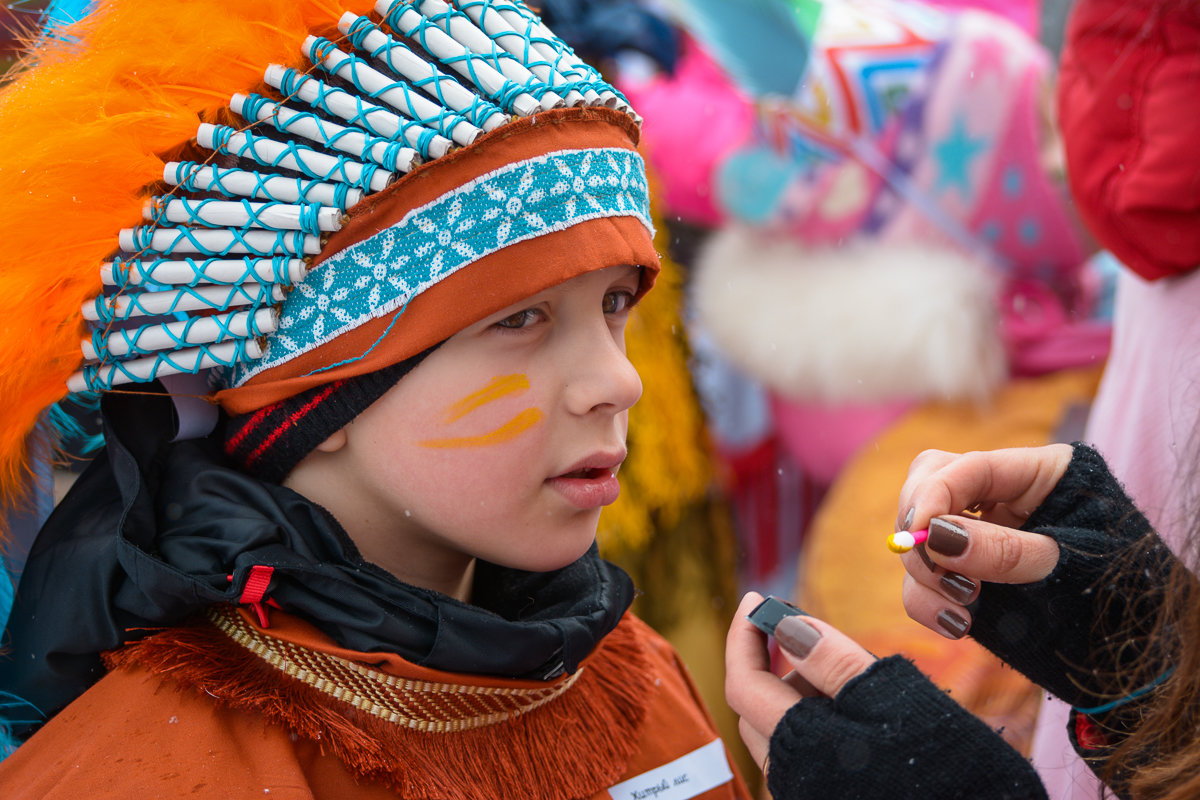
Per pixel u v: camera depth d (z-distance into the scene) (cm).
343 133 73
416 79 74
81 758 70
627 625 101
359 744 73
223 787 69
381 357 74
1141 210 114
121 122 73
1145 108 112
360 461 79
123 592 76
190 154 76
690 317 188
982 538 74
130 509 76
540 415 77
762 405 190
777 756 68
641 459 166
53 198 73
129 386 83
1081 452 85
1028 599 79
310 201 73
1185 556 70
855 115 184
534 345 78
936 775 63
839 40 188
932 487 79
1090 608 77
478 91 75
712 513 183
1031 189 186
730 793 98
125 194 75
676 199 186
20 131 74
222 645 76
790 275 183
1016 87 184
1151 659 74
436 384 76
